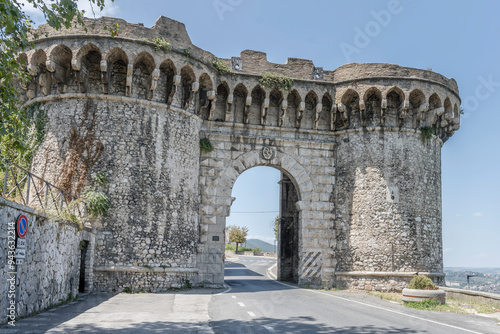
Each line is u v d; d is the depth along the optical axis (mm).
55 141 23141
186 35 24797
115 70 23766
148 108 23891
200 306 16875
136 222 22547
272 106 28094
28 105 24609
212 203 25938
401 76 27031
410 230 26562
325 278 26500
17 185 13492
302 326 12359
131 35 23266
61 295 16688
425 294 18656
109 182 22562
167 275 22953
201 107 26375
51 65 22609
